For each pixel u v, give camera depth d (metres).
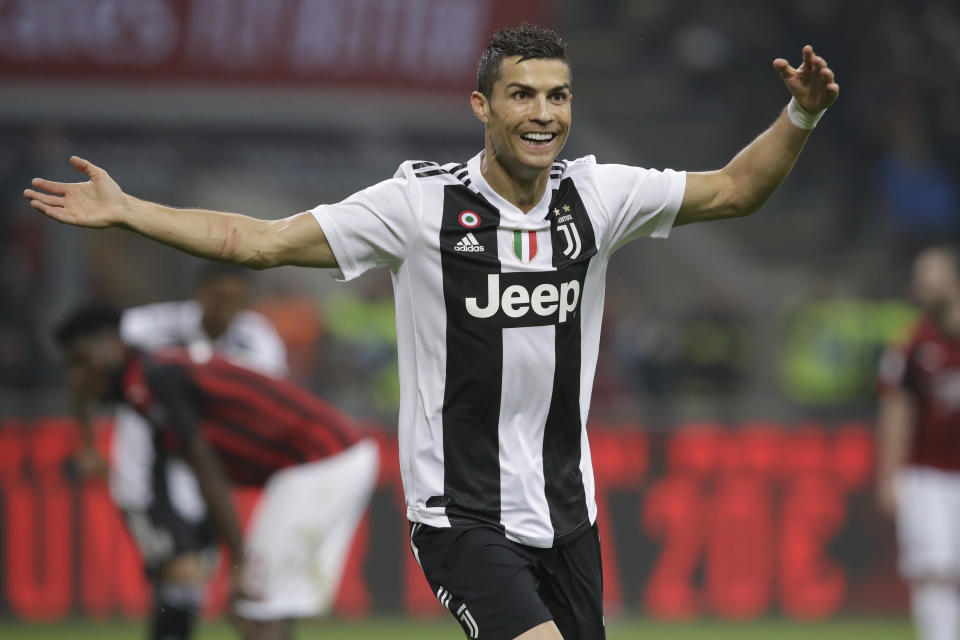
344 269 12.27
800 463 33.53
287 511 19.36
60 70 38.53
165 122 40.72
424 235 12.35
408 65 40.75
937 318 25.25
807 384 39.56
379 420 31.98
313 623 31.08
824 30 49.47
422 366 12.66
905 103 49.19
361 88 40.47
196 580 19.75
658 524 32.75
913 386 25.44
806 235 49.22
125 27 38.75
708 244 47.78
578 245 12.63
